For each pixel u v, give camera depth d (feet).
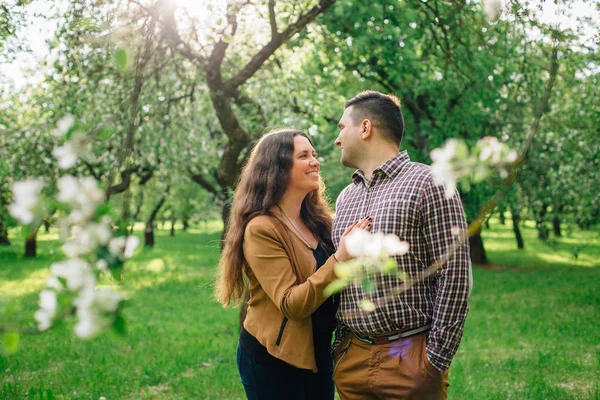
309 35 27.55
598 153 37.24
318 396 8.99
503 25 13.71
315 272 8.36
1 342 3.87
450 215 7.93
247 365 8.73
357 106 8.98
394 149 8.86
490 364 19.89
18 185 3.77
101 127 4.04
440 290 7.92
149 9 8.40
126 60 3.92
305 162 8.98
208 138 37.27
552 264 62.75
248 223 8.71
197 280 47.32
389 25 31.01
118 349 22.63
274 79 30.58
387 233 8.05
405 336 8.10
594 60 19.07
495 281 47.11
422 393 7.95
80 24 7.51
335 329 9.15
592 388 16.75
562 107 38.17
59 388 17.20
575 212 43.34
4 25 13.38
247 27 24.39
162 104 25.58
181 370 19.54
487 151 4.54
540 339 24.22
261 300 8.64
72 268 3.78
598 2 8.85
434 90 37.29
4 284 44.11
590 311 31.60
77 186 3.88
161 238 118.21
